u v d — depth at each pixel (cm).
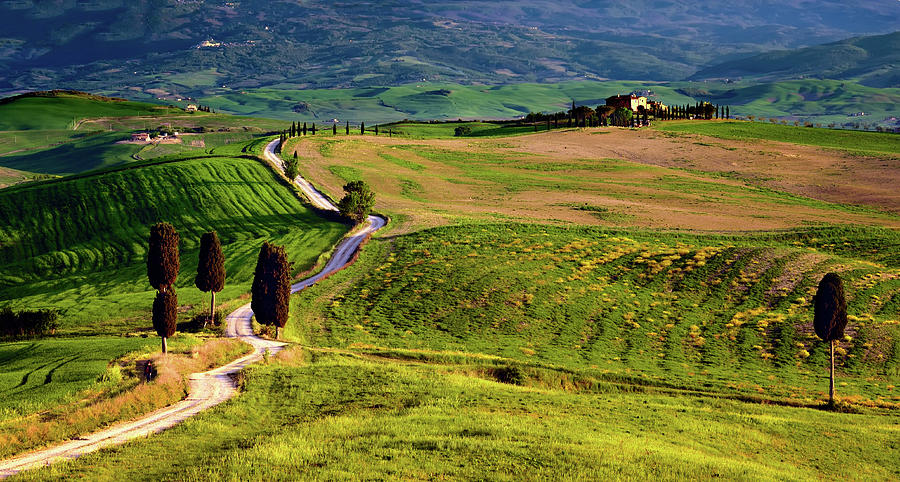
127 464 2719
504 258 9175
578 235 10444
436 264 8912
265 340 6188
